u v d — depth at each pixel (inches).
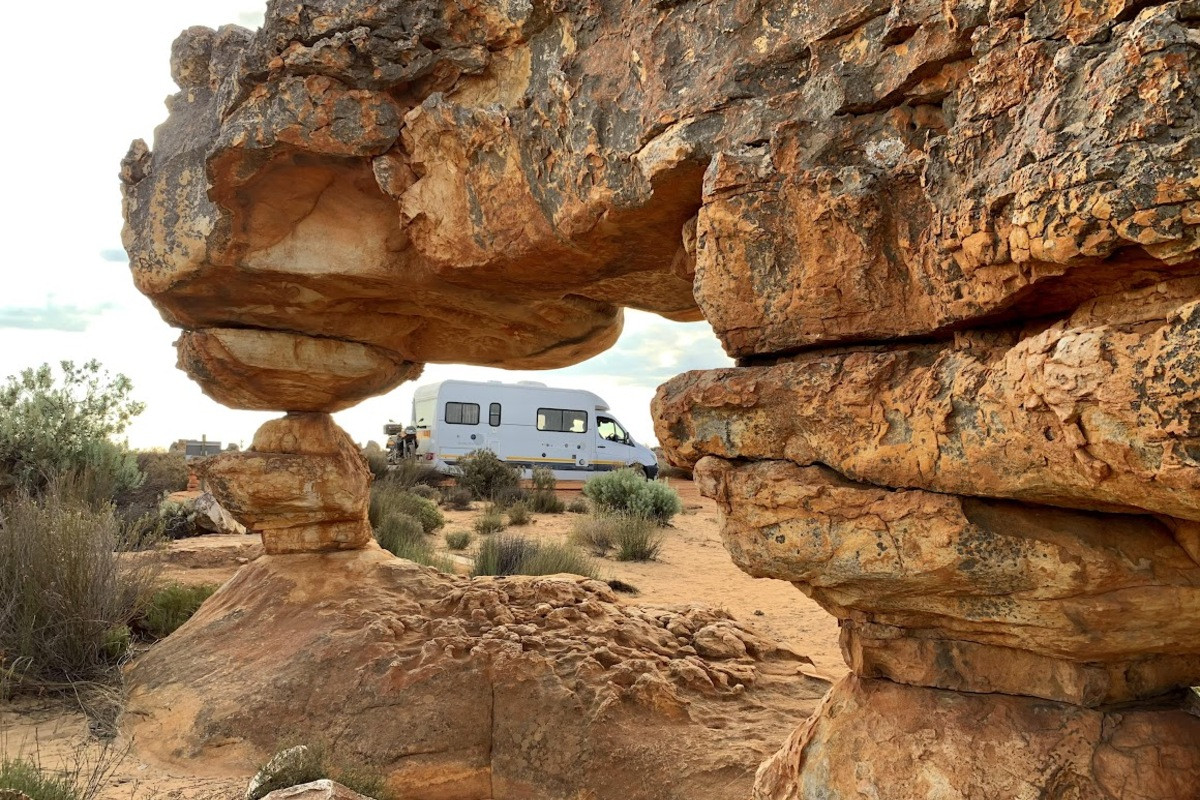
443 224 170.7
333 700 206.2
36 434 503.8
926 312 104.0
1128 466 78.1
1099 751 106.7
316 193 195.6
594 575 401.1
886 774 116.0
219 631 248.1
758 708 209.8
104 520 306.3
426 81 171.2
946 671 119.6
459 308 227.3
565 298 216.8
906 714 119.9
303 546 268.2
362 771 184.5
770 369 114.8
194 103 207.2
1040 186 77.9
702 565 480.7
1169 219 70.4
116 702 228.7
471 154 162.4
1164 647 104.8
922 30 102.0
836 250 108.9
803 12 115.1
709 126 122.3
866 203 104.7
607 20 142.2
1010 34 86.8
